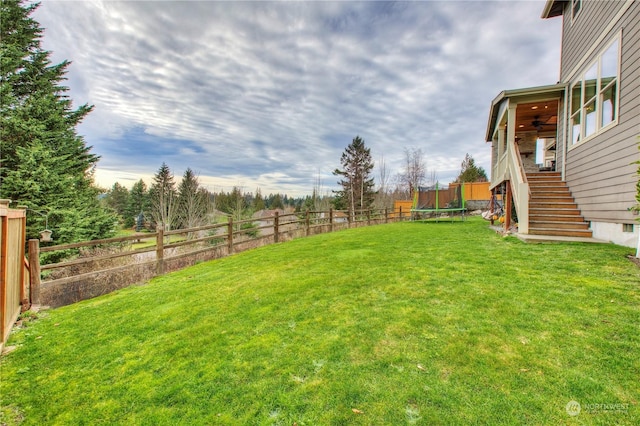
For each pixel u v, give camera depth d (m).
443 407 1.82
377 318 3.10
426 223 14.08
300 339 2.81
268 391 2.11
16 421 2.02
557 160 8.48
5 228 3.13
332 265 5.50
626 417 1.66
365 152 38.09
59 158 8.82
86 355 2.87
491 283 3.88
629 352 2.23
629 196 5.20
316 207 38.19
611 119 5.80
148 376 2.44
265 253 7.55
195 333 3.14
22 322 3.77
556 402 1.80
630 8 5.19
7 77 8.84
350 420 1.78
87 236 9.73
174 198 30.94
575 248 5.38
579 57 7.23
